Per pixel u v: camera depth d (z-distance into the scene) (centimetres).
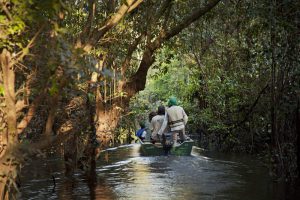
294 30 994
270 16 984
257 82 1634
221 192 966
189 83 2342
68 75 517
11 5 514
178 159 1451
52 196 938
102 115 1223
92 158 1180
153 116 1788
